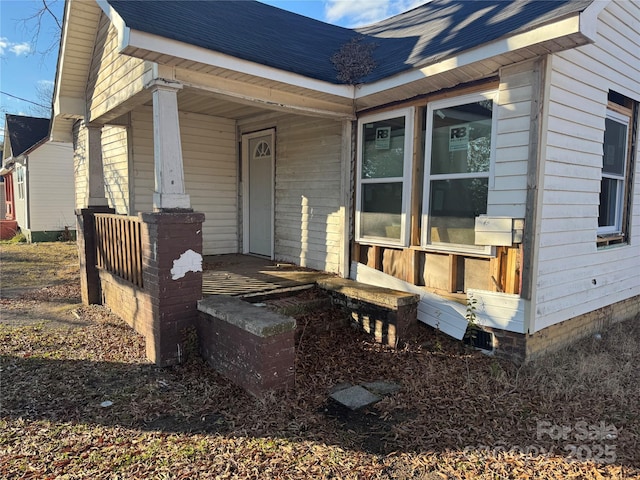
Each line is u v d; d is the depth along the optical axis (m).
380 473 2.55
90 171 6.52
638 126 5.65
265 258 7.80
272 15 7.04
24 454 2.72
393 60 5.05
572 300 4.64
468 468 2.60
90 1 5.38
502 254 4.23
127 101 4.82
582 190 4.56
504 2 4.88
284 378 3.51
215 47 3.87
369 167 5.68
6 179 21.69
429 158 4.85
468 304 4.42
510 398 3.48
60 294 7.31
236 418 3.17
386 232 5.48
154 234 4.00
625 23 5.03
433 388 3.66
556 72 3.94
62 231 16.62
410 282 5.12
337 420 3.16
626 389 3.71
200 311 4.20
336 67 5.28
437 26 5.58
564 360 4.32
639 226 6.01
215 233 8.15
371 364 4.22
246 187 8.29
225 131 8.08
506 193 4.09
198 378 3.85
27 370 4.05
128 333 5.02
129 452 2.75
